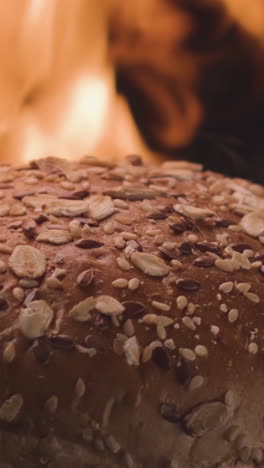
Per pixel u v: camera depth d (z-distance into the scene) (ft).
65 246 0.64
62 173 0.74
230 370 0.61
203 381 0.61
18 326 0.60
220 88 1.26
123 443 0.59
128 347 0.60
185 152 1.23
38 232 0.65
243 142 1.25
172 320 0.62
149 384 0.60
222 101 1.26
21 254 0.63
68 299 0.61
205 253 0.67
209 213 0.71
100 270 0.63
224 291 0.64
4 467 0.58
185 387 0.60
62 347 0.59
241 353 0.62
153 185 0.75
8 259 0.63
